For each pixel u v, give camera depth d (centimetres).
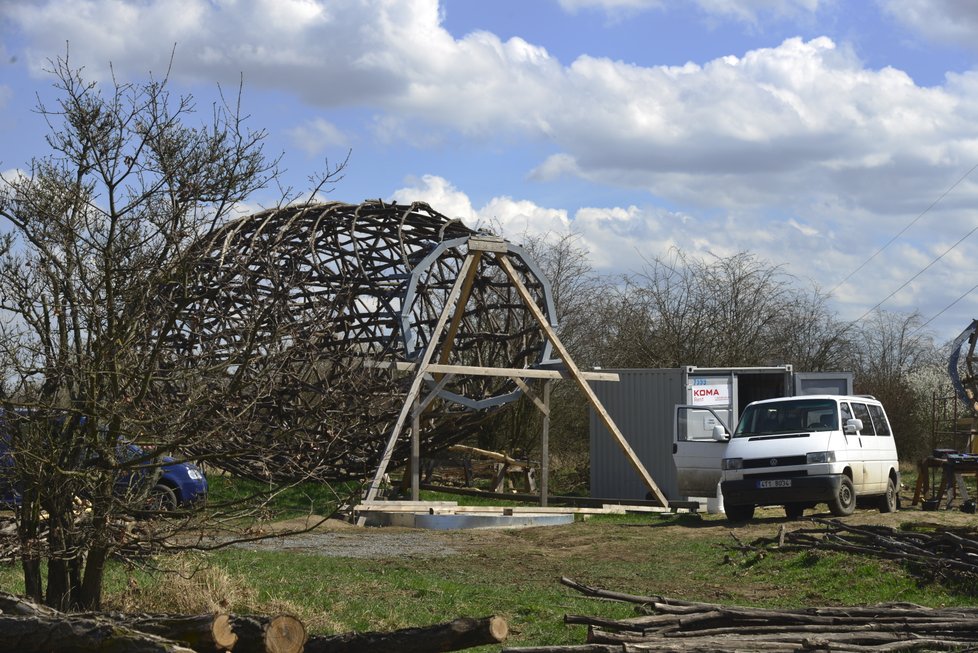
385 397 2089
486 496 2659
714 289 3797
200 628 600
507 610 1098
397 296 2255
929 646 873
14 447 797
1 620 619
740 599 1218
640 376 2567
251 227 2248
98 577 880
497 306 2423
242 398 870
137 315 812
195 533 916
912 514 1969
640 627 895
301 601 1093
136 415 813
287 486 937
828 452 1883
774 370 2584
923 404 4006
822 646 837
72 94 794
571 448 3384
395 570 1428
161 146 803
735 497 1922
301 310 1238
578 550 1686
